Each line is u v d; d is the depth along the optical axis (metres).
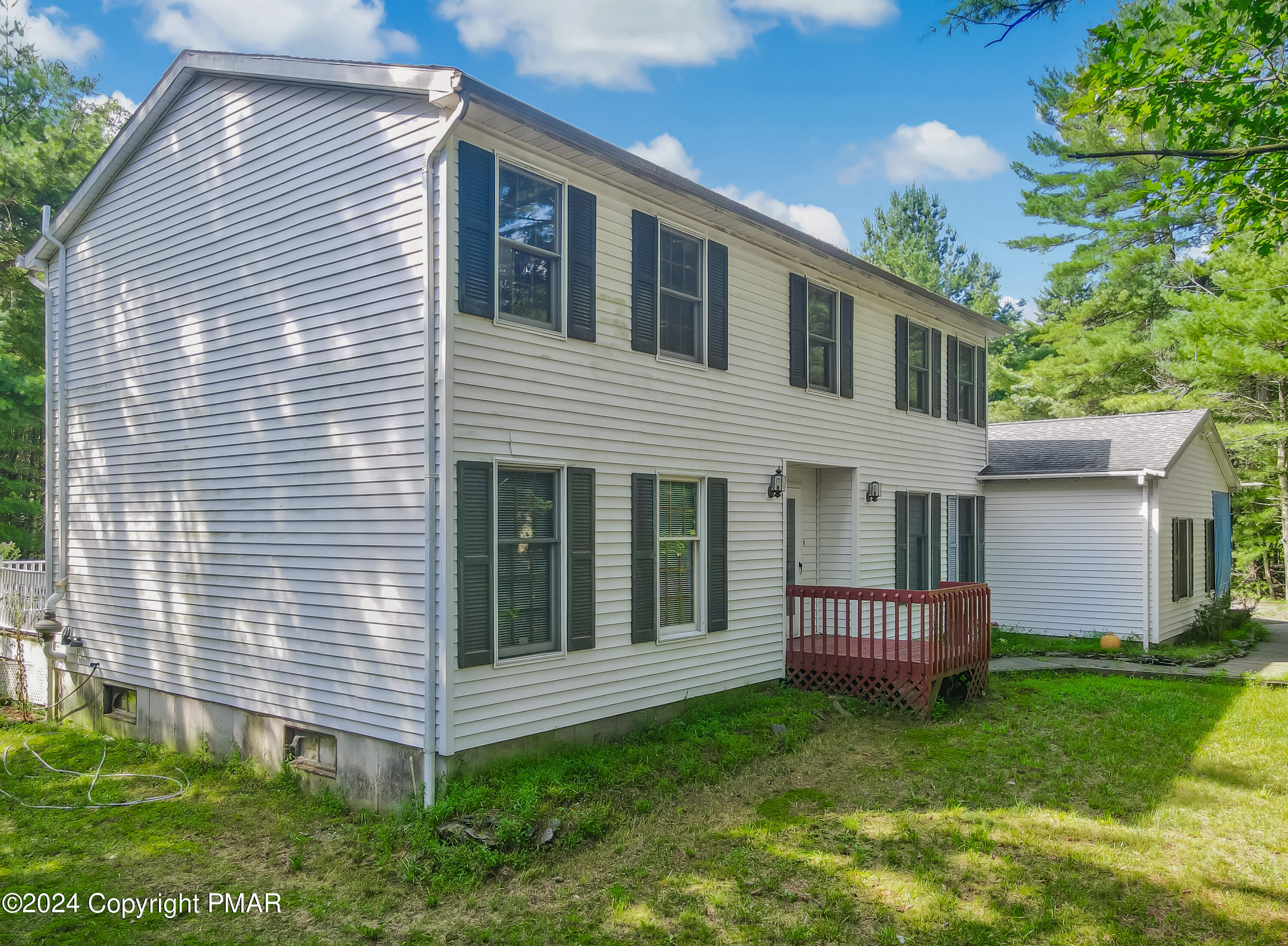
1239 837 6.48
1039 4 5.93
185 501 9.10
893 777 7.86
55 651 10.60
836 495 12.94
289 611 7.96
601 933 5.10
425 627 6.81
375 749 7.18
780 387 11.22
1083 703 10.94
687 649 9.54
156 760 8.84
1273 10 6.82
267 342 8.27
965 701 10.91
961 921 5.16
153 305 9.58
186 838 6.81
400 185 7.18
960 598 10.87
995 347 39.38
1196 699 11.20
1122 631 15.78
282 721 7.99
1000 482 17.09
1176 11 19.34
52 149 19.47
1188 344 21.06
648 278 9.13
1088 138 25.12
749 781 7.68
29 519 20.75
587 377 8.34
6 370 18.86
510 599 7.57
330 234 7.73
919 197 41.84
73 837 6.84
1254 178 7.26
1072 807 7.09
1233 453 24.58
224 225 8.79
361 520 7.36
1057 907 5.34
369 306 7.38
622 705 8.62
